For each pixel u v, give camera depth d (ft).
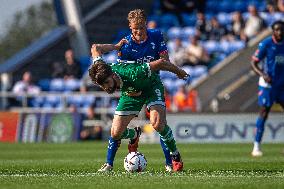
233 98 174.70
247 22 203.51
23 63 227.40
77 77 213.87
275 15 214.90
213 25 212.84
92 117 181.98
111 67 70.95
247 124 164.55
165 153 76.13
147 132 172.14
